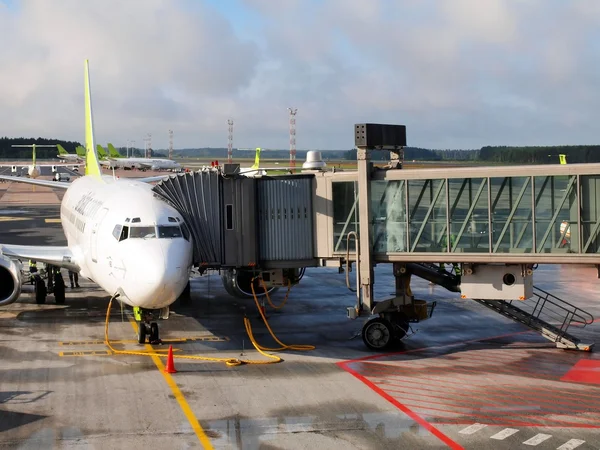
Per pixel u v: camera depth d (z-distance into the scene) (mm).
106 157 183625
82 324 27078
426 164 160000
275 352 23188
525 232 22000
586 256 21266
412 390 18938
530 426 16234
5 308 30016
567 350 23438
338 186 24625
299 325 27406
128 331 25953
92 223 26188
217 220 25578
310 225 25266
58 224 65938
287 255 25469
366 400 18078
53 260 28516
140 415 16906
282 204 25375
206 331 26219
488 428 16109
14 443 15109
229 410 17297
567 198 21453
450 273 25750
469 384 19500
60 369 20875
